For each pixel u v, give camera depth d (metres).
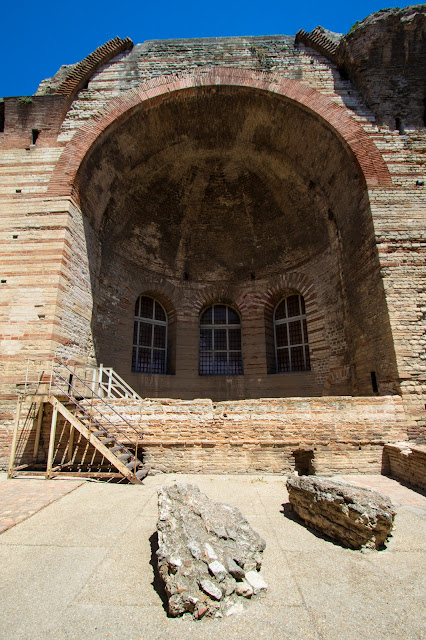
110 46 11.30
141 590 3.06
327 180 11.98
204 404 8.16
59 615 2.68
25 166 10.30
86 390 10.44
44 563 3.54
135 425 8.05
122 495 6.02
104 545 3.98
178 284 15.19
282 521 4.82
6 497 5.85
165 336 15.21
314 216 13.38
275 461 7.75
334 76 11.26
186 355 14.54
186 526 3.46
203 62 11.58
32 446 8.34
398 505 5.55
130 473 6.78
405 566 3.52
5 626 2.54
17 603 2.84
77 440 8.41
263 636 2.45
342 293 11.67
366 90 10.77
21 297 9.12
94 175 11.09
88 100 11.05
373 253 9.48
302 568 3.47
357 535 3.93
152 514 5.03
